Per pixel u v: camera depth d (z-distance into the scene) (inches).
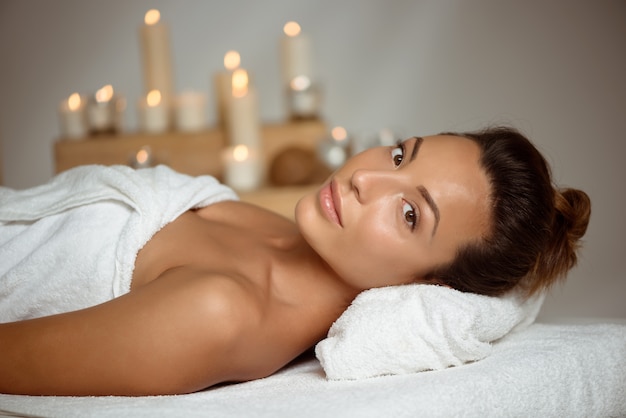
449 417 43.3
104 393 46.3
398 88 124.0
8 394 45.9
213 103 131.0
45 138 137.0
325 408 41.3
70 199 56.2
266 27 128.6
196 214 60.7
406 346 48.8
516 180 54.2
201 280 48.4
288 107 115.8
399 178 52.9
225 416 40.2
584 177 114.6
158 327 46.2
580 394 49.7
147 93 117.3
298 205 54.7
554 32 115.3
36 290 54.4
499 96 119.0
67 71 135.4
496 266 54.3
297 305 54.4
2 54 136.7
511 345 53.0
